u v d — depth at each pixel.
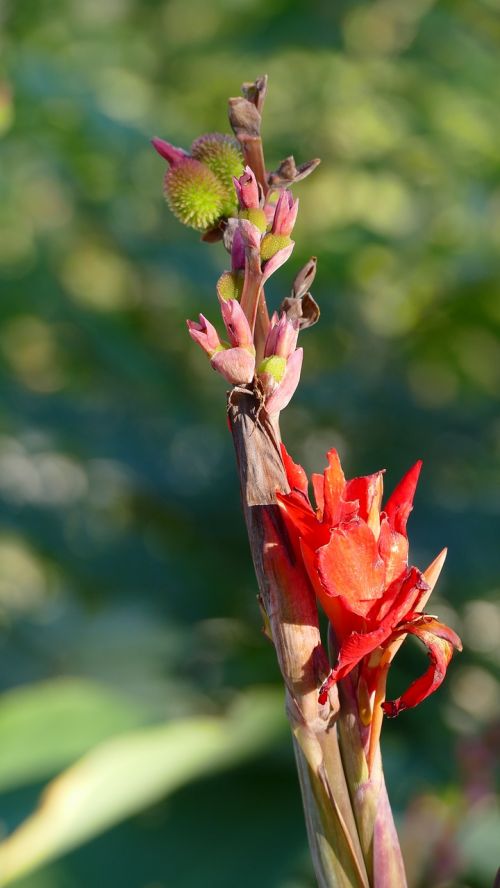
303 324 0.84
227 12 4.08
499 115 3.22
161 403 2.94
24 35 3.79
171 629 2.52
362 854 0.83
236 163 0.86
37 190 3.10
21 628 2.55
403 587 0.81
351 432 2.70
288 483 0.84
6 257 3.02
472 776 1.36
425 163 3.40
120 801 1.36
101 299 3.21
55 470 2.83
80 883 1.32
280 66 4.08
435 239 3.08
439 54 3.31
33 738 1.59
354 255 3.08
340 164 3.67
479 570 2.39
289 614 0.82
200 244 3.01
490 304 2.99
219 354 0.81
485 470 2.63
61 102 2.64
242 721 1.52
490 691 2.17
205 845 1.37
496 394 3.06
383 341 3.06
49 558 2.78
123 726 1.62
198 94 4.27
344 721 0.83
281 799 1.43
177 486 2.76
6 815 1.45
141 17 4.42
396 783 1.61
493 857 1.44
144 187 3.05
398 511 0.84
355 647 0.81
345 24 3.60
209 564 2.67
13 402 2.87
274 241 0.82
